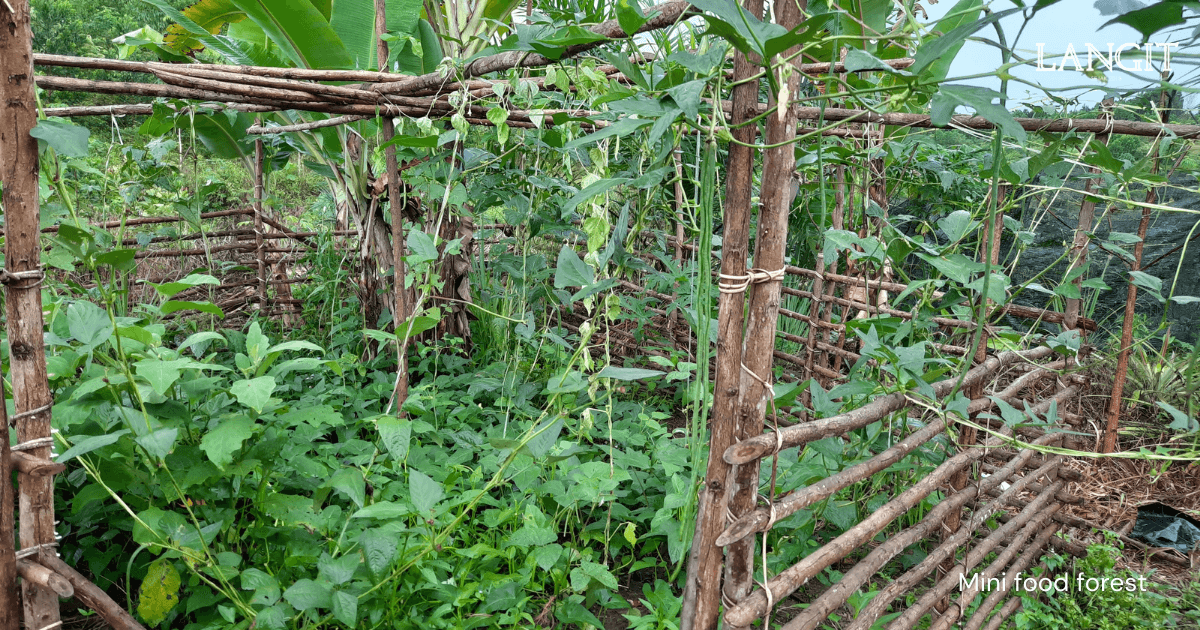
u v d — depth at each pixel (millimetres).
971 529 2033
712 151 1279
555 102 2600
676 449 2527
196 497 1876
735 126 1259
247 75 2270
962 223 1771
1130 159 2252
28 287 1406
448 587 1783
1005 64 1021
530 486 2188
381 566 1592
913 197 4461
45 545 1490
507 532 2193
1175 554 2596
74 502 1642
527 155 3316
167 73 2146
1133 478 3172
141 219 4062
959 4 1676
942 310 1996
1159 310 4219
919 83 987
